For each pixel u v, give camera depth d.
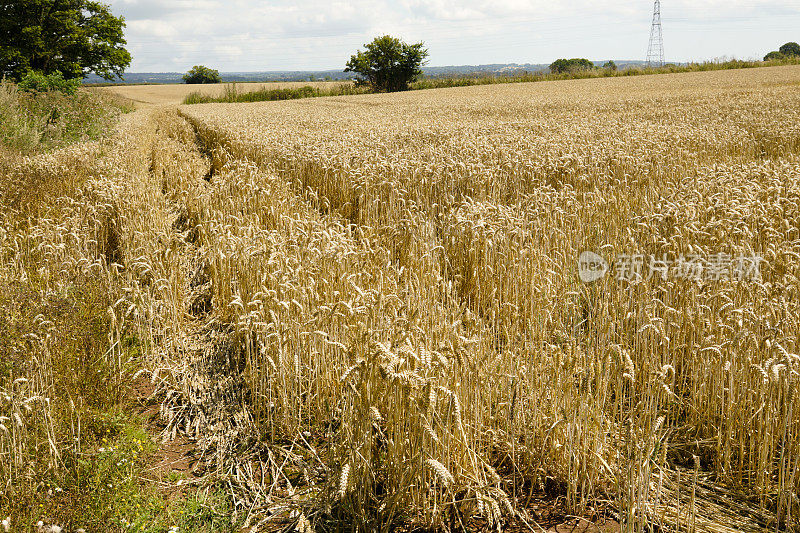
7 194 9.23
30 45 49.91
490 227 6.84
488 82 73.50
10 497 3.43
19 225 8.59
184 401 5.14
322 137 15.67
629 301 5.41
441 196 9.56
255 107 45.88
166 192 13.21
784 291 5.05
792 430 3.97
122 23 56.53
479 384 4.21
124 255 7.65
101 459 3.92
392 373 3.45
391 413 3.83
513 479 3.94
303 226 7.54
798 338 4.32
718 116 19.23
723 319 4.96
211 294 7.39
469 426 4.00
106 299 6.12
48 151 16.12
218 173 15.18
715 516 3.66
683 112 21.72
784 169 9.54
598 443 3.94
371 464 3.77
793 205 7.43
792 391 3.92
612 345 4.21
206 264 8.10
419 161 11.07
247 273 6.50
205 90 90.50
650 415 4.04
